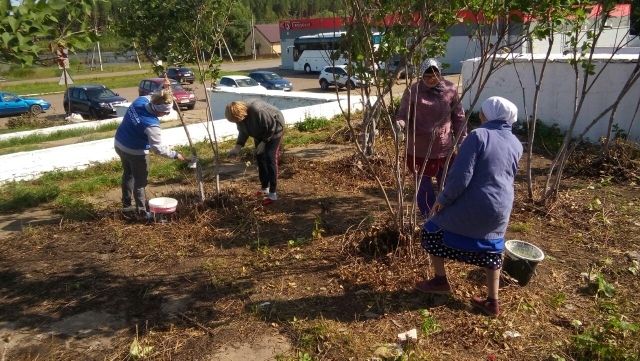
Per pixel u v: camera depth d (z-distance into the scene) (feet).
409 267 14.62
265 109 19.83
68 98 84.99
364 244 15.74
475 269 14.74
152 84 82.43
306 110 42.37
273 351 11.66
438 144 16.33
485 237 11.90
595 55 33.42
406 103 16.15
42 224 20.13
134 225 19.08
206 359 11.43
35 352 11.94
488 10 12.60
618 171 23.56
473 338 11.87
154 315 13.30
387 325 12.42
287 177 25.16
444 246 12.54
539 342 11.71
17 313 13.61
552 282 14.33
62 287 14.84
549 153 28.81
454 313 12.78
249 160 29.55
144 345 11.99
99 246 17.48
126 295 14.32
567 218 18.75
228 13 20.79
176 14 19.31
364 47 13.47
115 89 127.75
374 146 26.84
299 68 144.15
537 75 34.50
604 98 30.35
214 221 19.03
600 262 15.31
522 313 12.77
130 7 19.16
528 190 19.86
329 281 14.46
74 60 168.45
